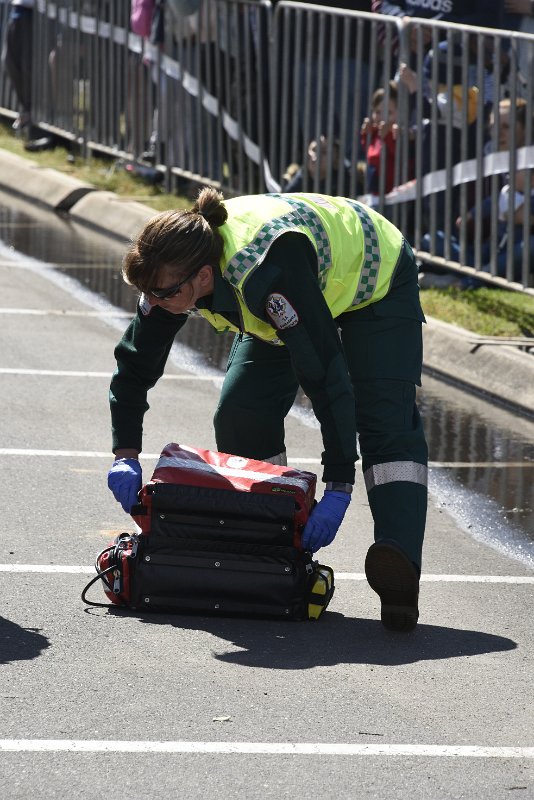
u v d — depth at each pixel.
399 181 31.83
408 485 14.45
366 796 11.31
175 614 15.20
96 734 12.14
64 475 20.34
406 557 14.08
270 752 11.97
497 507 20.11
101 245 39.25
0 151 50.34
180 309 13.58
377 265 14.29
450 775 11.74
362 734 12.40
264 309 13.31
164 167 43.03
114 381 14.82
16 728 12.20
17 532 17.78
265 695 13.10
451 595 16.47
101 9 45.78
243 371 15.47
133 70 44.09
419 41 30.56
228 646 14.29
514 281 28.92
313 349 13.44
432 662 14.19
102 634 14.48
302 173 34.69
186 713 12.62
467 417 24.94
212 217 13.40
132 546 15.14
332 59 33.03
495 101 28.48
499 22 34.16
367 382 14.46
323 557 17.48
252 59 37.12
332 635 14.80
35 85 51.34
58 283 34.25
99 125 47.16
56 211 44.00
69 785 11.27
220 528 14.80
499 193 29.06
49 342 28.67
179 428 23.11
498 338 27.72
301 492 14.66
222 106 38.94
